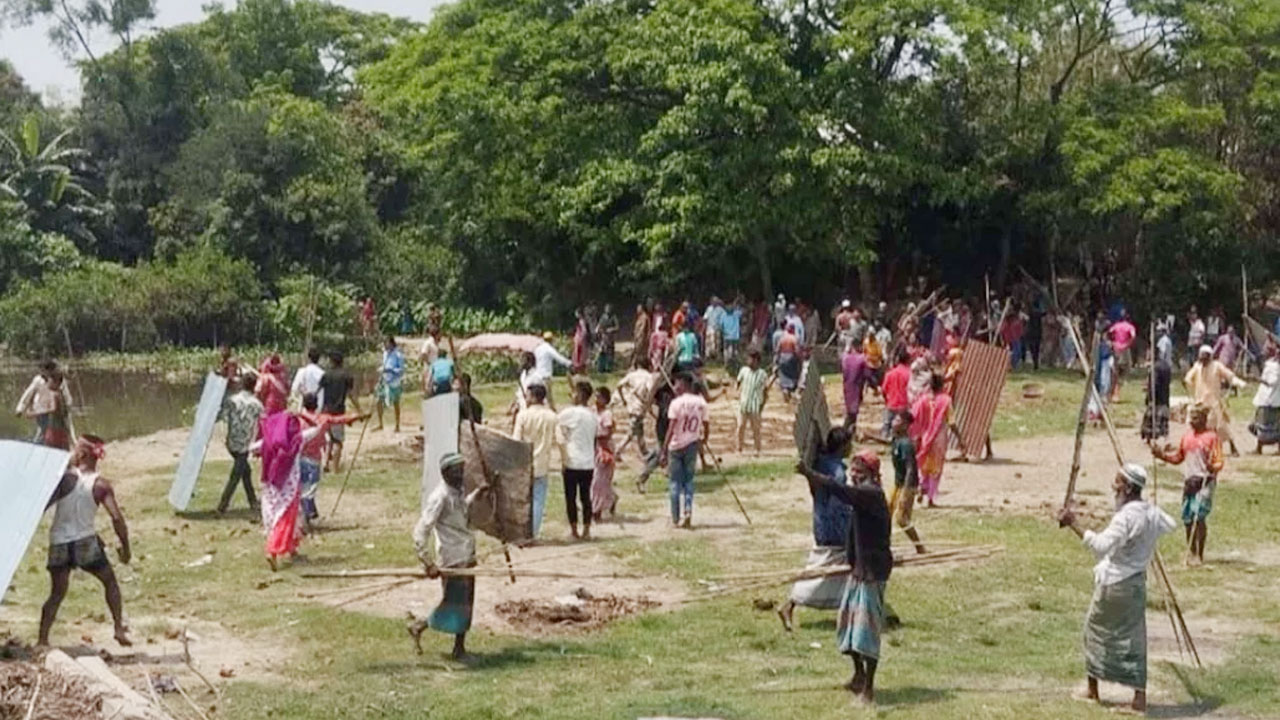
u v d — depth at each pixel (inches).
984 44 1530.5
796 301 1615.4
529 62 1643.7
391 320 2134.6
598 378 1514.5
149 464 964.6
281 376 884.6
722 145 1560.0
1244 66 1604.3
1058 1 1573.6
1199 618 564.7
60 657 447.5
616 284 1966.0
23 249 2175.2
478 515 511.2
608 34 1619.1
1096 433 1069.8
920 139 1571.1
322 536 709.3
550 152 1681.8
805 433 511.2
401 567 628.4
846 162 1503.4
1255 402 988.6
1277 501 807.7
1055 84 1674.5
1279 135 1690.5
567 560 651.5
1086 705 446.6
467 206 1879.9
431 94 1633.9
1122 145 1536.7
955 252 1839.3
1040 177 1652.3
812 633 528.4
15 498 466.9
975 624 547.5
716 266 1813.5
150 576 618.2
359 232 2244.1
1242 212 1674.5
